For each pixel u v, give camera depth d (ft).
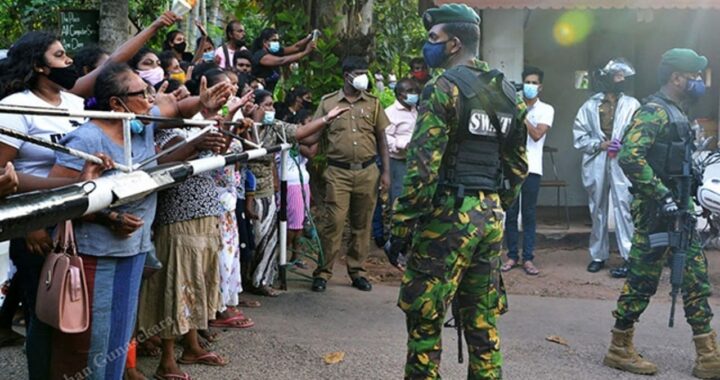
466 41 12.75
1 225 7.66
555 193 33.24
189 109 12.91
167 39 23.36
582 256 28.25
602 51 31.81
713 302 22.91
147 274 13.24
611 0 26.53
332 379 15.72
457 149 12.42
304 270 25.64
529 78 25.90
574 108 32.68
